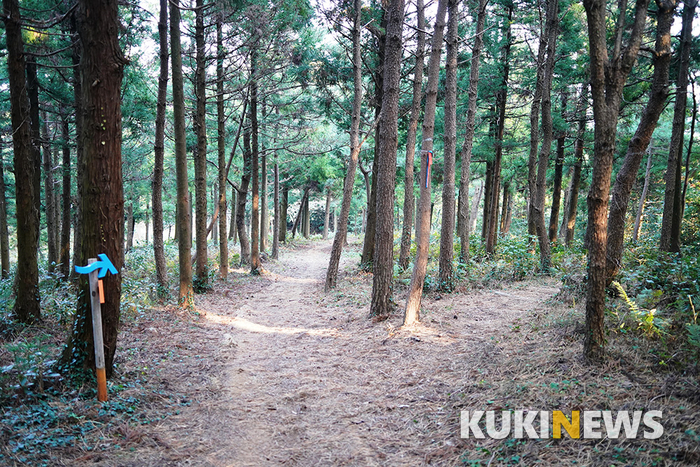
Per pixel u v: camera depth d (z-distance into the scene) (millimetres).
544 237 12125
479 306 8727
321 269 19016
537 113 12664
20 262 6711
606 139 4551
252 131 15977
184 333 7840
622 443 3320
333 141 21578
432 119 7230
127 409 4555
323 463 3850
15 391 4406
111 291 4941
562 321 6242
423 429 4270
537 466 3305
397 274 11594
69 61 10273
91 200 4707
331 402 5078
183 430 4367
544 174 12195
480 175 23750
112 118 4715
